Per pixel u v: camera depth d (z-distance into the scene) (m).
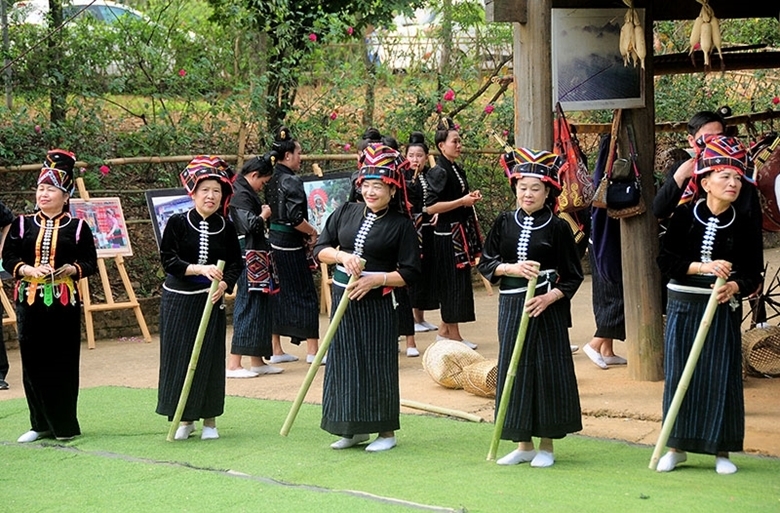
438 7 14.84
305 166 13.14
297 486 5.86
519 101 8.13
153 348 10.96
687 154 9.01
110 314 11.53
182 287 7.18
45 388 7.19
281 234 9.73
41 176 7.30
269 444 6.98
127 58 12.65
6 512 5.64
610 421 7.47
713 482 5.79
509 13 7.96
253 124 13.15
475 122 14.20
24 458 6.78
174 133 12.66
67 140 12.07
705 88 15.67
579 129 9.16
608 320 9.06
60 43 12.24
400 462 6.42
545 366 6.21
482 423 7.52
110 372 9.79
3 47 11.88
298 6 13.39
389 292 6.72
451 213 10.12
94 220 11.17
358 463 6.43
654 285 8.48
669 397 6.13
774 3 8.88
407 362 9.82
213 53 13.28
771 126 14.29
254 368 9.45
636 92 8.40
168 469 6.35
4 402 8.60
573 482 5.83
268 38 13.52
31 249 7.22
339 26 13.01
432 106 13.82
